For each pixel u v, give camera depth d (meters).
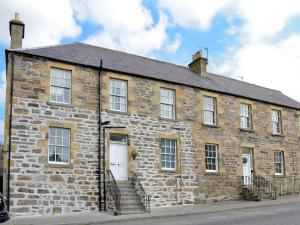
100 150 20.30
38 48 20.25
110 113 21.06
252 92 29.78
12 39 19.70
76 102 20.08
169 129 23.17
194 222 14.73
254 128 27.83
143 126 22.11
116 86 21.73
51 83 19.66
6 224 15.23
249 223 13.79
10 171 17.66
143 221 15.79
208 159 24.92
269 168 28.19
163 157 22.81
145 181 21.53
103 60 22.41
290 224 13.22
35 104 18.86
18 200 17.64
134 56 25.94
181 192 22.92
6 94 18.42
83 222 15.73
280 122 30.11
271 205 21.39
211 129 25.28
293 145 30.52
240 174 26.20
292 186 29.47
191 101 24.59
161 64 26.77
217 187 24.72
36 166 18.33
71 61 20.25
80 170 19.53
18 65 18.78
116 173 20.83
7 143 17.84
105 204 19.88
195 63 28.53
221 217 16.25
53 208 18.47
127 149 21.39
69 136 19.64
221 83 28.44
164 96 23.58
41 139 18.69
